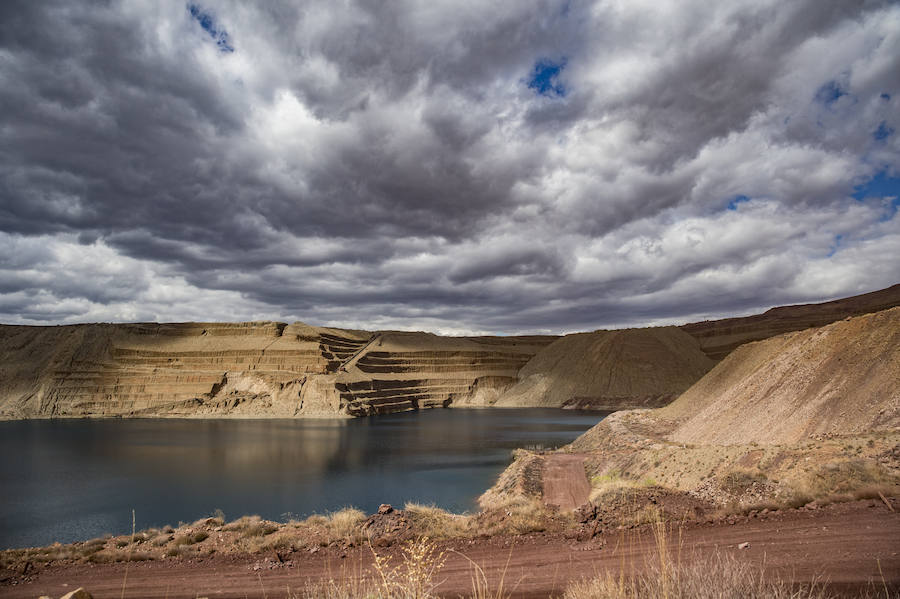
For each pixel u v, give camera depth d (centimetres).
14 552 1894
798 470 2016
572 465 4653
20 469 5731
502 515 1898
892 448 1914
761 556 977
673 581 644
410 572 625
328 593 878
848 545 990
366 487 4562
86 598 850
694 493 2158
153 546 1923
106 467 5800
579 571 1080
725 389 5741
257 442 7994
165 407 13938
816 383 3647
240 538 1897
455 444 7506
